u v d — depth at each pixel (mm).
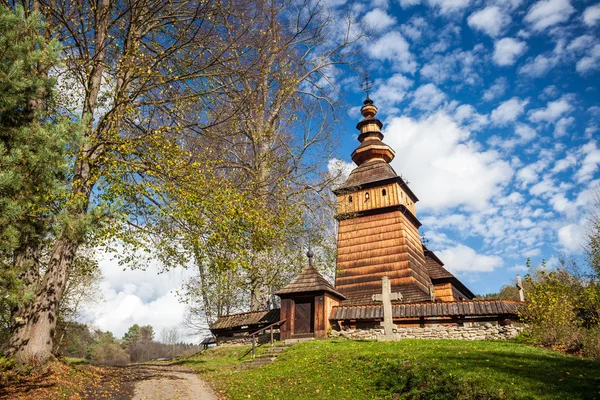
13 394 9469
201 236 13719
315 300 20047
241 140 20031
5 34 8438
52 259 12766
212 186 13836
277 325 20672
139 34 15227
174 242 14148
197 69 15734
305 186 21531
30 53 8602
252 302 24500
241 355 19328
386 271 29016
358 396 10320
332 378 11914
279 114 22656
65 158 8898
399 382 10484
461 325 18672
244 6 16797
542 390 8477
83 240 9516
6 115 8516
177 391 11594
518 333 16844
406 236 29938
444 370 10242
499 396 8383
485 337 17406
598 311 16062
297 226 20000
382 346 14914
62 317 23953
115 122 13664
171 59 15406
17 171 8109
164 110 14812
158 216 13391
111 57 15719
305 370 13133
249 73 16359
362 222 31406
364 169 33594
